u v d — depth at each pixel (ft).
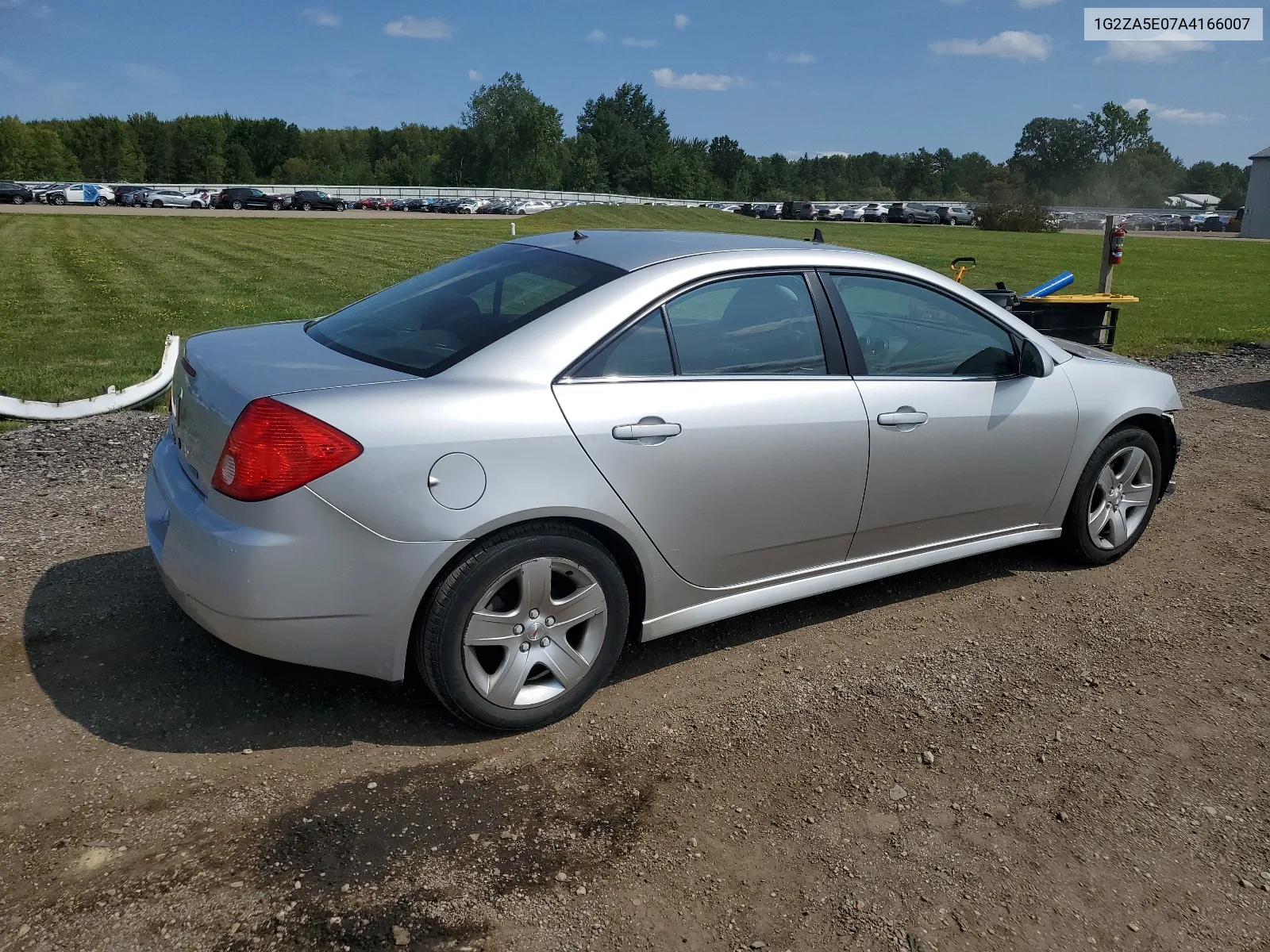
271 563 8.52
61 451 18.89
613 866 7.98
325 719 9.89
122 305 46.37
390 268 69.31
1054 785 9.35
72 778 8.68
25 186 193.57
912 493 12.15
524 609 9.52
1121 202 449.06
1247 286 73.87
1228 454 21.90
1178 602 13.74
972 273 83.71
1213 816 9.00
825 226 198.08
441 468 8.82
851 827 8.61
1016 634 12.59
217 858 7.76
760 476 10.73
